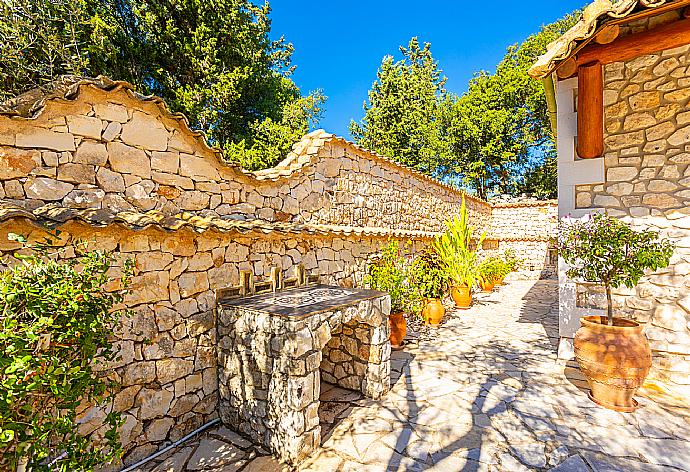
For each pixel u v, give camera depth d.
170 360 3.48
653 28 4.02
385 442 3.44
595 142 4.64
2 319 1.77
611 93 4.93
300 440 3.17
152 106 3.60
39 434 1.75
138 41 12.24
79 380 1.92
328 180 6.30
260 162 14.10
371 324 4.31
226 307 3.84
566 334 5.37
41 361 1.72
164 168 3.73
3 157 2.62
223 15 14.01
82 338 1.93
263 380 3.46
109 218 2.96
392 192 8.52
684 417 3.72
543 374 4.98
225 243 4.09
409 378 4.98
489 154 21.66
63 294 1.82
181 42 13.22
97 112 3.17
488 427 3.64
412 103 23.42
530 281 15.74
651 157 4.68
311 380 3.33
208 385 3.85
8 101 2.90
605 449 3.20
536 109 21.42
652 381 4.59
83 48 10.75
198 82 13.81
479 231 15.25
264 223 4.62
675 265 4.52
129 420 3.13
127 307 3.13
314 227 5.29
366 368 4.52
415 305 6.93
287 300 4.05
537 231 16.55
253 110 16.53
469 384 4.72
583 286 5.22
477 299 11.36
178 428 3.54
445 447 3.32
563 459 3.08
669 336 4.54
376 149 22.92
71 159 2.99
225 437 3.62
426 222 10.47
